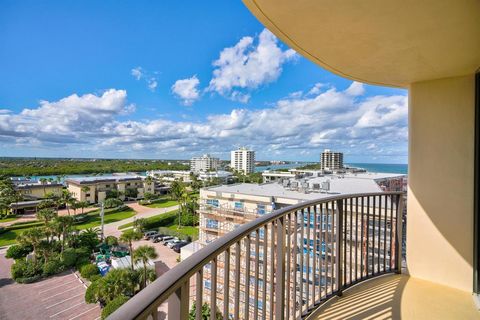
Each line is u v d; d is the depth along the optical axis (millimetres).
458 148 2617
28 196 33281
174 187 47031
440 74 2607
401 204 2965
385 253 2918
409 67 2426
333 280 2324
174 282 671
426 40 1872
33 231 17266
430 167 2775
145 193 48375
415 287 2568
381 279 2762
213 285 941
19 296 11820
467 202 2551
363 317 1989
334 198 2271
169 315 710
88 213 36344
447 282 2619
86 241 21328
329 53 2160
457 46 1954
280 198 13617
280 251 1592
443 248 2668
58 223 19906
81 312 10633
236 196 15078
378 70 2521
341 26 1732
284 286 1616
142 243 24906
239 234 1113
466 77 2596
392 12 1539
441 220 2691
